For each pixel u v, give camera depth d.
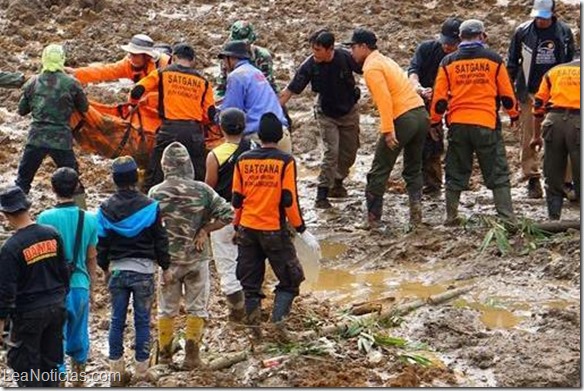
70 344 18.53
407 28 43.22
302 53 40.50
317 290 23.25
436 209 27.80
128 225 18.27
